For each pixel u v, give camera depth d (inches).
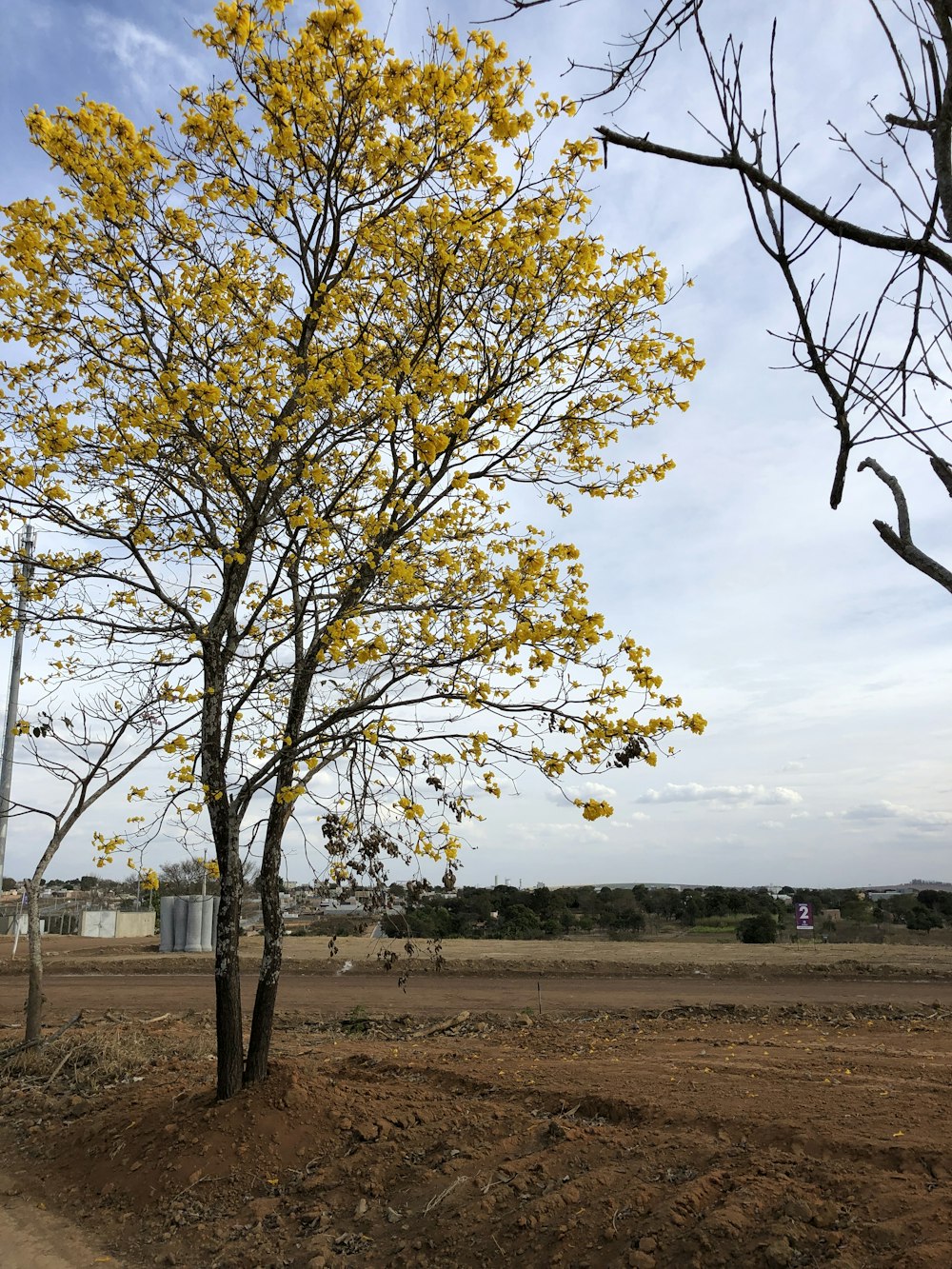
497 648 218.5
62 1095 320.5
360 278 264.8
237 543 261.3
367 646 217.2
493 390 263.7
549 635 210.7
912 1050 319.3
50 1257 200.8
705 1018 452.4
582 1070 280.1
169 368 248.5
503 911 1059.9
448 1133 235.0
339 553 248.7
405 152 240.7
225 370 239.3
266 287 276.1
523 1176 203.5
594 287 272.1
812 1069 275.3
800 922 918.4
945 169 73.3
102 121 232.2
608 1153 208.4
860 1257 152.9
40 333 241.8
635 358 270.4
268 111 241.8
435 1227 192.9
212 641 260.2
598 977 639.8
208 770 254.5
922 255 75.6
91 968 734.5
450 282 258.4
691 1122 217.5
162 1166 233.5
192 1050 374.6
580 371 275.6
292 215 260.8
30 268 230.1
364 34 229.3
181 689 284.2
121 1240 208.5
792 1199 173.2
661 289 268.7
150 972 721.6
